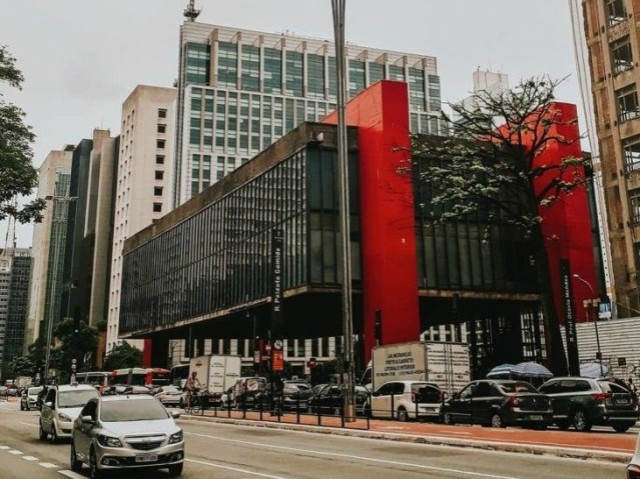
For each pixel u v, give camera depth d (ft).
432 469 40.75
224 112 430.20
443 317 183.52
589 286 155.12
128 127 448.24
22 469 44.80
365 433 67.00
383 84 145.28
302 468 42.39
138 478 39.34
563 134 158.40
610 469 39.99
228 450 55.21
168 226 246.88
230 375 148.56
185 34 450.30
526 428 71.56
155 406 43.86
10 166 74.59
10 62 76.13
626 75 149.38
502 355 173.37
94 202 512.63
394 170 141.49
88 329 357.00
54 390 69.56
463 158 127.44
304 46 472.44
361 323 174.40
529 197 121.39
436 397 87.25
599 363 124.06
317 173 147.43
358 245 145.89
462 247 151.64
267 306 167.22
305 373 388.16
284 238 153.89
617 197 149.89
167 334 261.65
